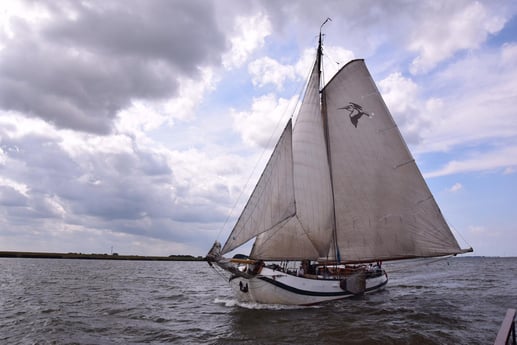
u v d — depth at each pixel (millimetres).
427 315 20906
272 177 23375
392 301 26375
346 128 29969
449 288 37250
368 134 29969
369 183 29328
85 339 16406
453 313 21828
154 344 15594
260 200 22922
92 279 49344
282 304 22578
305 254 24719
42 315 21688
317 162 26938
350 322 18859
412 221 29359
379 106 30547
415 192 29547
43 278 49656
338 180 29016
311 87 27938
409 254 29047
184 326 18875
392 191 29562
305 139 26859
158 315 21969
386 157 29844
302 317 20078
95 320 20422
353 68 30875
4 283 41688
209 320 20359
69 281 45531
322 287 23859
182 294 33344
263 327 17969
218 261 22688
